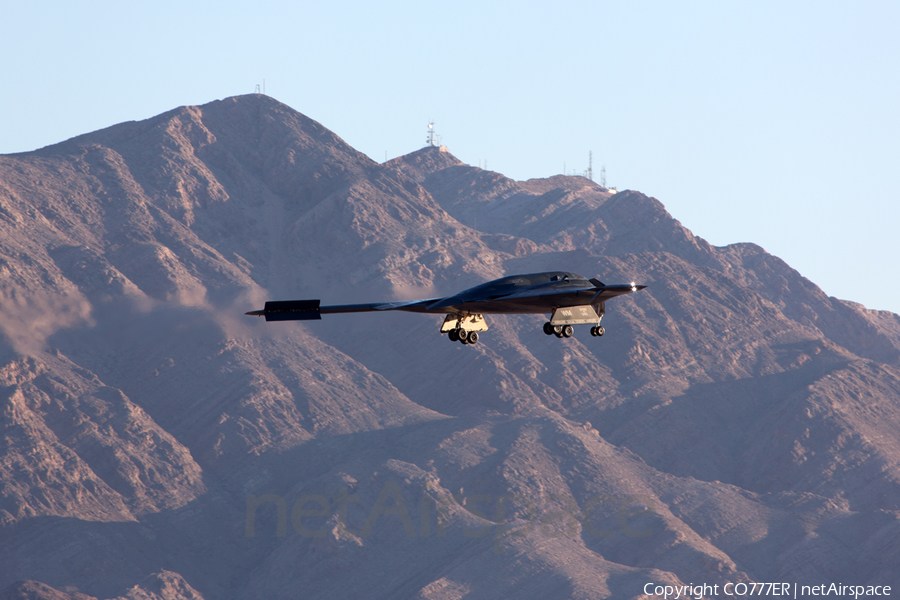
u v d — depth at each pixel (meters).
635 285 113.44
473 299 111.50
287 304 107.81
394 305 110.94
